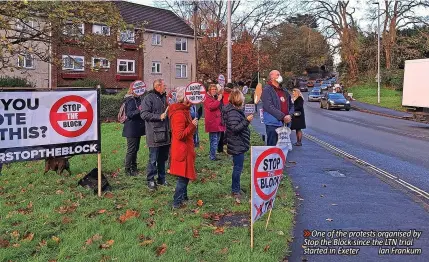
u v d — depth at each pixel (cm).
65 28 1250
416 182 858
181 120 614
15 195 712
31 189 747
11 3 1051
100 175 717
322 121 2473
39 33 1216
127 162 858
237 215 611
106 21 1255
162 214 603
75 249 476
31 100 660
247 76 4088
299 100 1320
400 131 1938
